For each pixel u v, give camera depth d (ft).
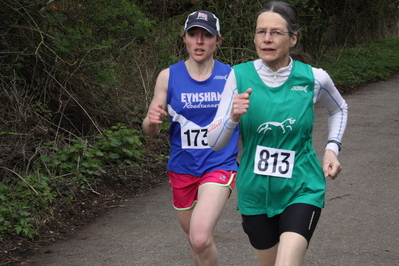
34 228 18.88
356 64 57.88
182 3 39.99
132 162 26.25
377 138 31.32
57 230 19.13
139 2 39.01
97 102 29.60
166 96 14.40
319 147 29.94
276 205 11.73
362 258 16.08
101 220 20.11
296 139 11.67
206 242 12.83
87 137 27.45
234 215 20.17
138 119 30.99
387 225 18.62
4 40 26.43
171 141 14.64
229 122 11.53
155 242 17.87
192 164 14.11
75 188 22.38
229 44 41.47
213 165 13.98
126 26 31.24
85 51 28.19
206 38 14.10
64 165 23.73
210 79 14.24
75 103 28.35
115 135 26.68
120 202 22.09
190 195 14.39
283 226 11.28
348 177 24.20
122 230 19.03
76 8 30.76
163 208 21.25
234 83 12.01
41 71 27.84
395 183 23.17
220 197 13.48
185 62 14.42
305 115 11.66
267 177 11.65
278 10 11.55
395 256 16.17
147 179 24.89
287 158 11.64
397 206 20.43
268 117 11.64
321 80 11.82
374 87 50.80
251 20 41.75
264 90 11.73
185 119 14.19
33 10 27.09
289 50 12.18
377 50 67.82
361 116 37.78
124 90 31.01
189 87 14.20
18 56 26.30
